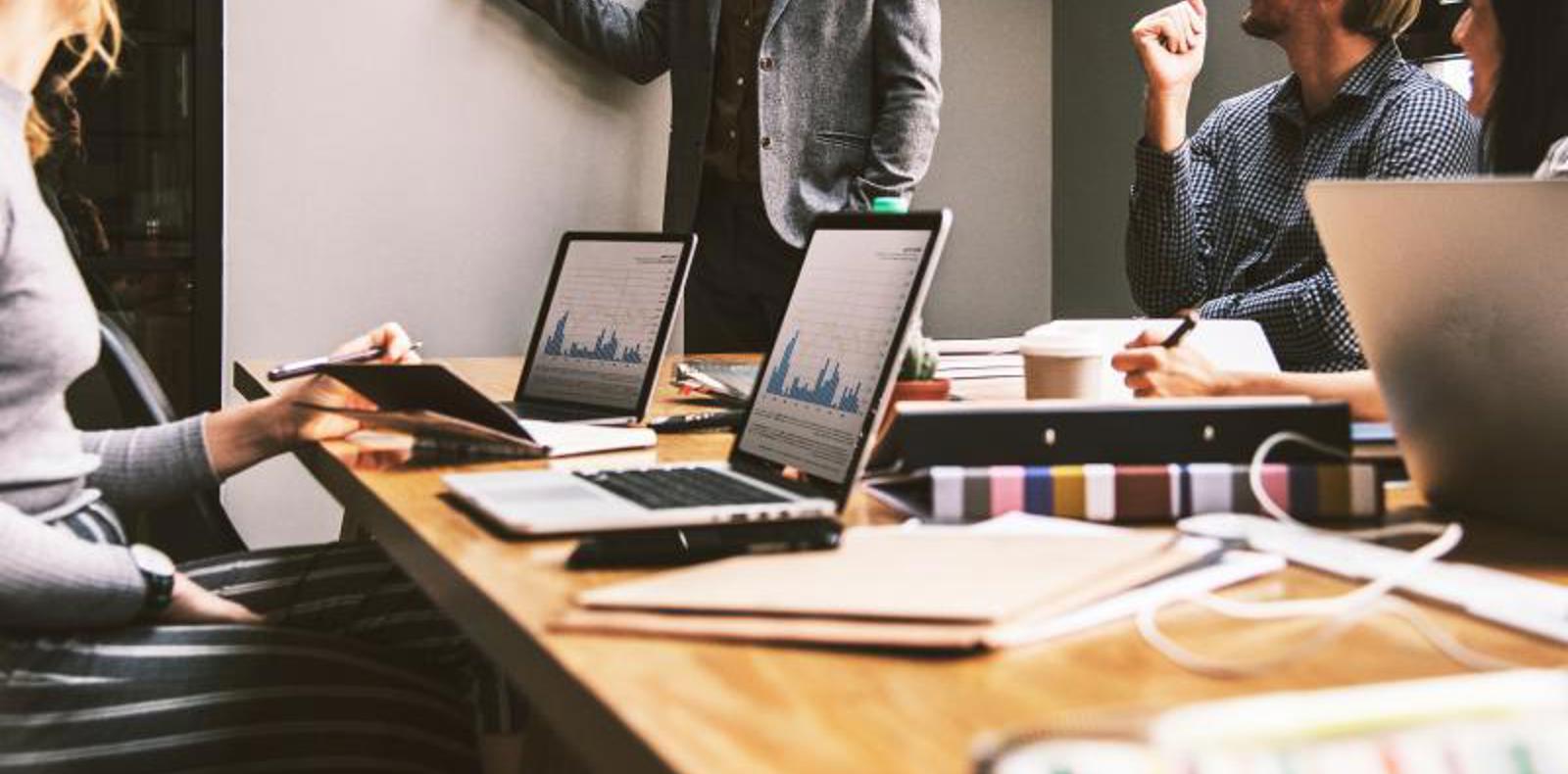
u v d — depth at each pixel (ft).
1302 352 7.95
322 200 11.57
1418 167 8.15
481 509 3.65
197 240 11.08
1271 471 3.40
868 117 11.28
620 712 2.02
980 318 14.80
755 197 11.33
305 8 11.37
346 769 3.98
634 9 12.51
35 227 4.40
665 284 6.12
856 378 3.85
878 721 1.98
